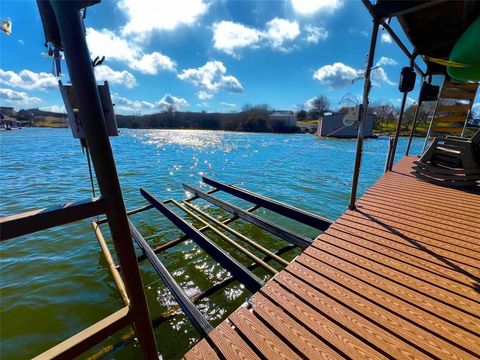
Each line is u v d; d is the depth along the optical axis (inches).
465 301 78.3
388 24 157.4
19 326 138.0
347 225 132.7
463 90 287.6
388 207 155.6
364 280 89.9
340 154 904.3
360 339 67.6
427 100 279.0
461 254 103.3
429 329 69.2
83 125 42.9
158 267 145.3
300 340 68.4
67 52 39.2
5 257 204.7
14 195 389.4
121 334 125.9
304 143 1344.7
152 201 249.1
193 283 170.6
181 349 121.6
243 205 350.6
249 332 72.1
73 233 245.1
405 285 86.4
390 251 107.1
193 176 542.3
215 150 1025.5
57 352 47.5
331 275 93.4
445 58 233.1
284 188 445.7
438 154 208.8
